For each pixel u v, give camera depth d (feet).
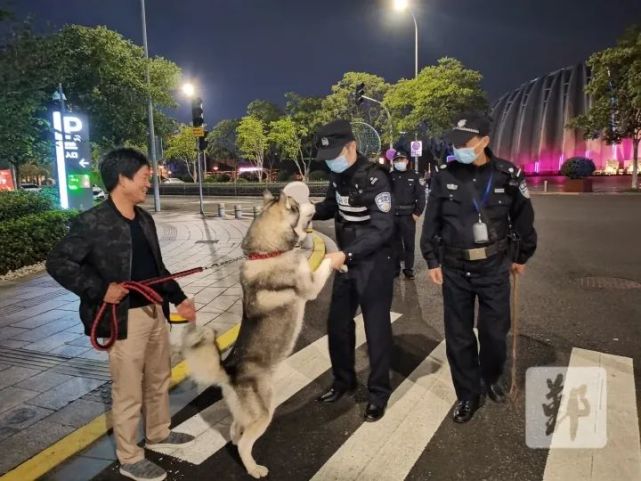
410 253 25.75
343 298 12.29
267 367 9.73
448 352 11.85
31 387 13.57
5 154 33.58
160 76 69.56
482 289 11.30
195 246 38.24
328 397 12.84
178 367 14.70
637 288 22.63
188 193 128.36
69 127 45.50
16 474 9.87
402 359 15.43
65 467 10.28
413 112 107.04
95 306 9.37
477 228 11.02
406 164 25.09
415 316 19.69
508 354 15.20
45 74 32.14
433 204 11.69
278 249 9.87
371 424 11.71
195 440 11.21
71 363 15.17
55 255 8.86
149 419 10.80
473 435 11.09
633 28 89.40
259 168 143.95
